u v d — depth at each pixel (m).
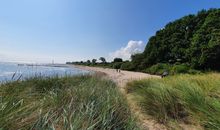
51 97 3.96
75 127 2.67
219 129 3.46
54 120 2.85
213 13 38.25
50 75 8.38
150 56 54.69
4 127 2.29
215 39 32.75
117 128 3.36
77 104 3.76
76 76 10.74
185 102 4.86
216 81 6.24
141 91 7.00
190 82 6.74
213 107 4.10
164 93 5.57
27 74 7.47
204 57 32.56
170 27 53.97
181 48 46.22
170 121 4.79
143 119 5.04
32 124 2.62
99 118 3.28
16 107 2.85
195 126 4.43
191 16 49.78
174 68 33.84
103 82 9.71
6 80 4.91
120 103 4.73
